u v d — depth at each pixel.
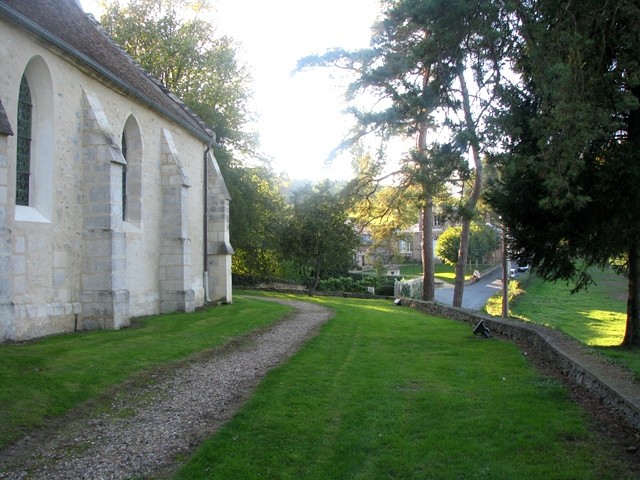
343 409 7.04
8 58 10.16
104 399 7.29
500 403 7.18
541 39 9.27
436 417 6.64
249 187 36.03
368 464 5.32
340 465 5.26
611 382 7.05
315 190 31.91
